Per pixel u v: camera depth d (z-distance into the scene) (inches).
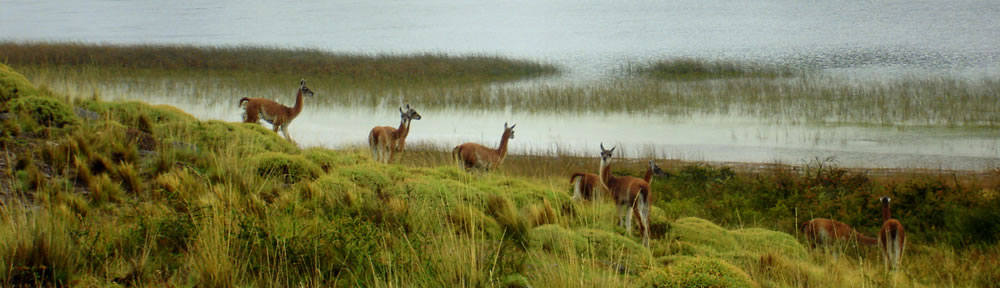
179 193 823.7
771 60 6461.6
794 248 1040.8
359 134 2984.7
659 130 3176.7
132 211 792.9
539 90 4077.3
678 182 1812.3
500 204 1016.2
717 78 4931.1
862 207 1510.8
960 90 3917.3
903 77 4872.0
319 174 1090.7
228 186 915.4
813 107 3617.1
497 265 673.0
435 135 3021.7
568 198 1186.6
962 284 943.7
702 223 1131.3
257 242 658.8
